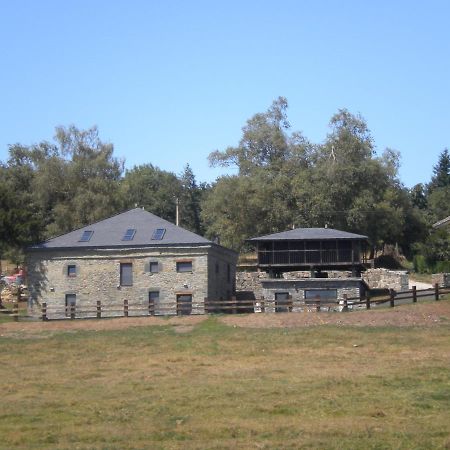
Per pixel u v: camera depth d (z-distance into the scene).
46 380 35.00
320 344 42.28
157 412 27.30
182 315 53.81
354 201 80.12
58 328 50.94
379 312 49.22
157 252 58.03
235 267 67.44
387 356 38.34
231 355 40.28
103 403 29.14
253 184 81.88
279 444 22.41
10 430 25.09
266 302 52.59
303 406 27.64
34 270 59.62
